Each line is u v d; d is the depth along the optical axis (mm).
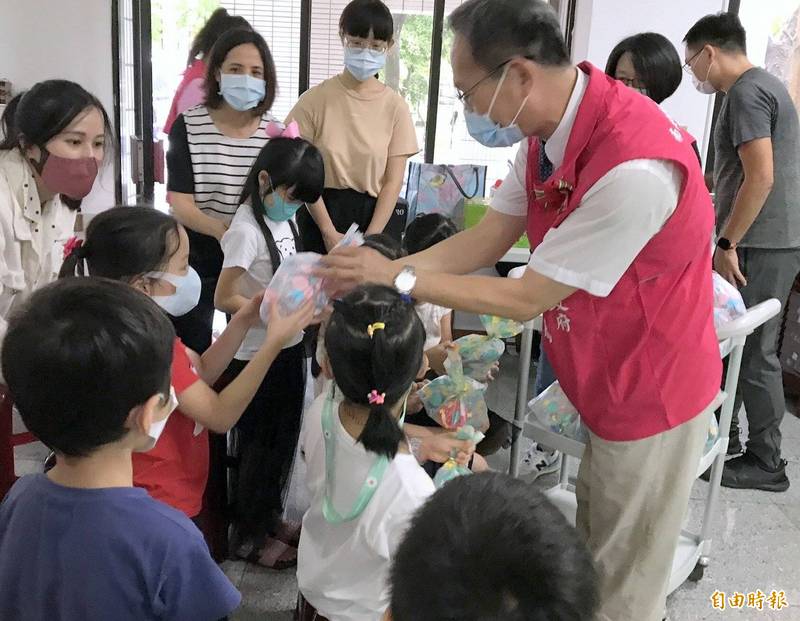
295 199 2068
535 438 2031
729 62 2680
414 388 1850
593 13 4020
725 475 2844
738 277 2740
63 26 4094
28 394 919
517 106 1355
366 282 1488
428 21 4344
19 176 1756
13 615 981
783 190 2693
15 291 1836
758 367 2785
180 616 994
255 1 4297
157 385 971
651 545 1617
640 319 1471
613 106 1348
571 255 1356
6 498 1032
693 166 1382
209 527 2088
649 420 1528
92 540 942
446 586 650
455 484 751
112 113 4250
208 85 2441
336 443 1424
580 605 652
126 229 1537
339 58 4395
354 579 1414
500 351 1896
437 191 3844
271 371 2092
